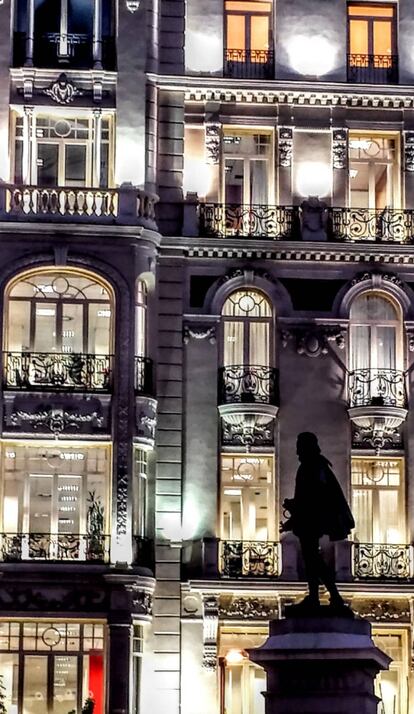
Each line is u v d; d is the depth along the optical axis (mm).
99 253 45781
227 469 46312
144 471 45875
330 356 46938
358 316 47469
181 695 44719
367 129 48281
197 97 47938
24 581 43969
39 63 47219
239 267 47062
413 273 47562
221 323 46875
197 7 48375
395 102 48250
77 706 44000
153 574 45094
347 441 46531
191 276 46938
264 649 27312
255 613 45125
